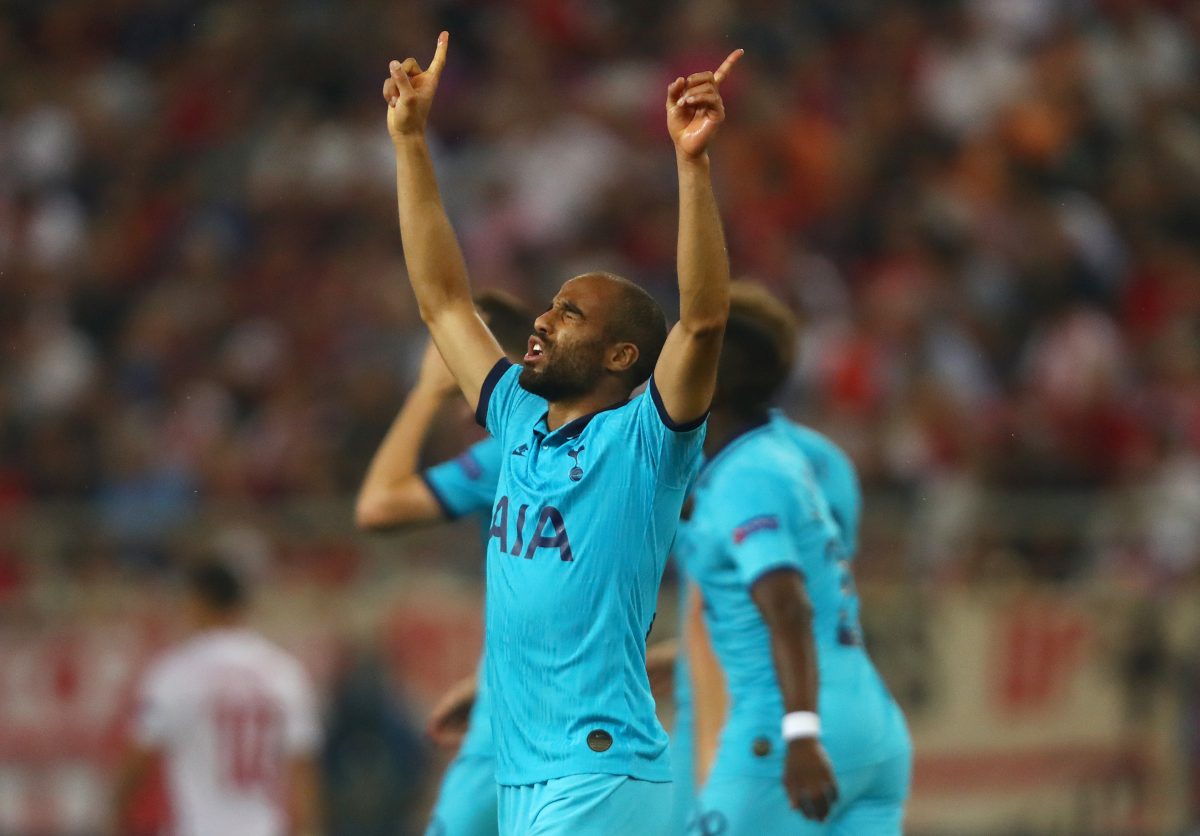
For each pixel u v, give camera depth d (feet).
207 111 170.30
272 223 160.25
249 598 94.02
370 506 65.31
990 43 181.06
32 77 174.29
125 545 110.01
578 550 46.55
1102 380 146.00
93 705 108.06
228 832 90.22
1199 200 175.01
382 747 107.76
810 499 61.46
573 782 46.11
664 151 169.07
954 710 112.06
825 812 56.54
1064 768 113.19
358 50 173.88
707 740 63.05
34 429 135.13
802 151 167.32
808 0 183.21
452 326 51.13
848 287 158.30
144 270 158.10
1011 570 115.14
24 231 160.15
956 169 168.96
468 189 163.94
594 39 180.75
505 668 47.57
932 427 132.77
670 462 46.44
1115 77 182.60
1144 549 117.29
